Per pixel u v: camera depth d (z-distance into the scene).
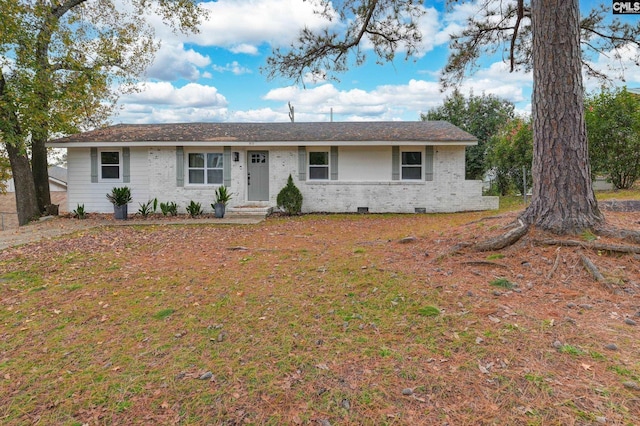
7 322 3.89
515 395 2.26
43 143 13.95
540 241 4.84
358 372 2.64
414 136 13.40
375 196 13.85
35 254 6.95
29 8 10.84
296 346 3.08
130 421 2.25
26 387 2.66
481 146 23.36
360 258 5.75
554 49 4.96
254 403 2.35
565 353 2.69
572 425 1.99
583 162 4.96
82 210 12.86
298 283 4.75
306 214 13.56
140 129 15.11
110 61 13.94
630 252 4.25
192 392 2.50
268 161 14.17
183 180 13.70
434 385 2.43
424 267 4.95
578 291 3.82
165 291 4.69
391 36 7.80
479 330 3.12
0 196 23.30
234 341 3.24
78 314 4.04
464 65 8.57
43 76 11.30
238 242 7.86
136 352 3.12
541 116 5.11
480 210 13.52
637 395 2.20
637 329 3.02
